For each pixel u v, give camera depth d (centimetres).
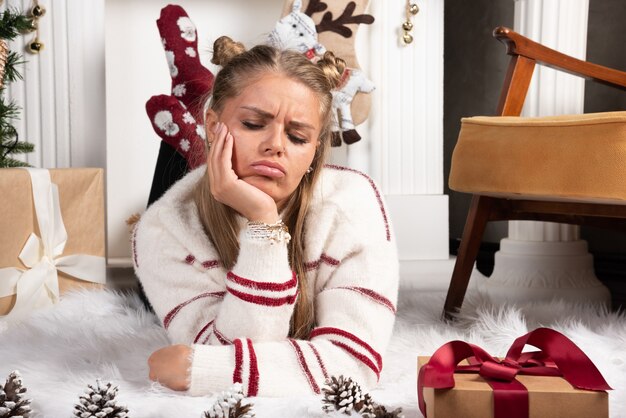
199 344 109
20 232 177
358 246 117
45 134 230
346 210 119
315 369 105
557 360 89
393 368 125
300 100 109
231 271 110
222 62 139
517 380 87
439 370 88
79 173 190
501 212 184
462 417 84
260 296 107
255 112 108
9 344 135
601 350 137
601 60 251
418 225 248
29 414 96
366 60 247
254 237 107
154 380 108
